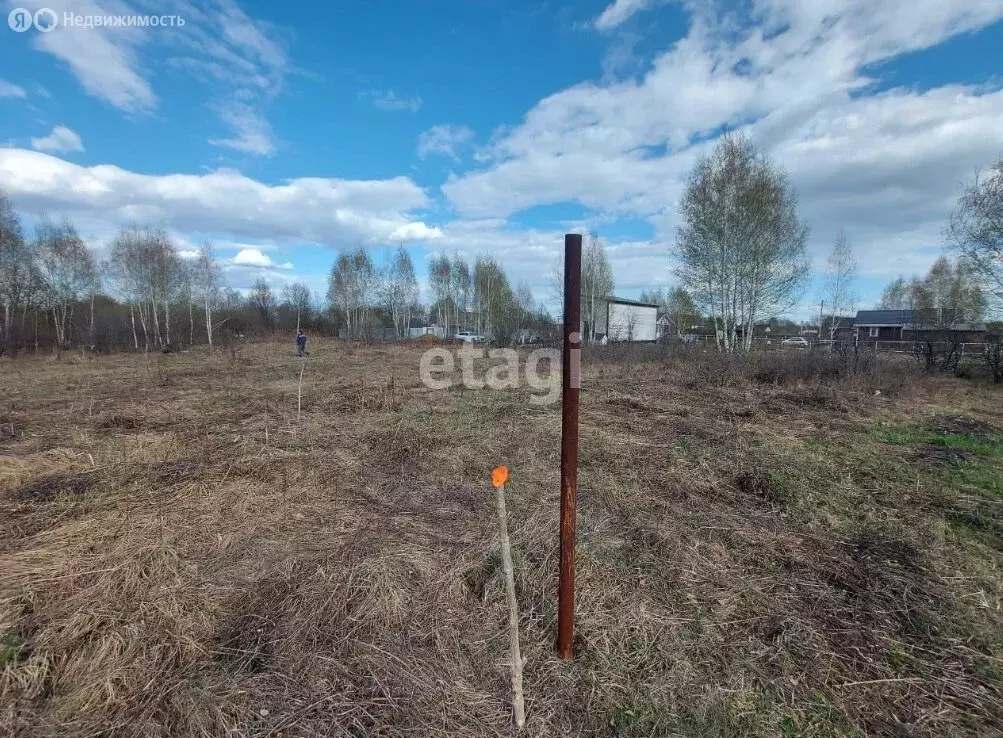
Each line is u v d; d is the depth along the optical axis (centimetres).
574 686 185
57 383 1026
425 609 226
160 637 202
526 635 213
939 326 1422
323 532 308
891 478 421
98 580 240
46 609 218
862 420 679
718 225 1655
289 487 386
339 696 174
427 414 693
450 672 190
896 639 213
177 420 636
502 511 165
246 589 240
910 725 170
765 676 192
